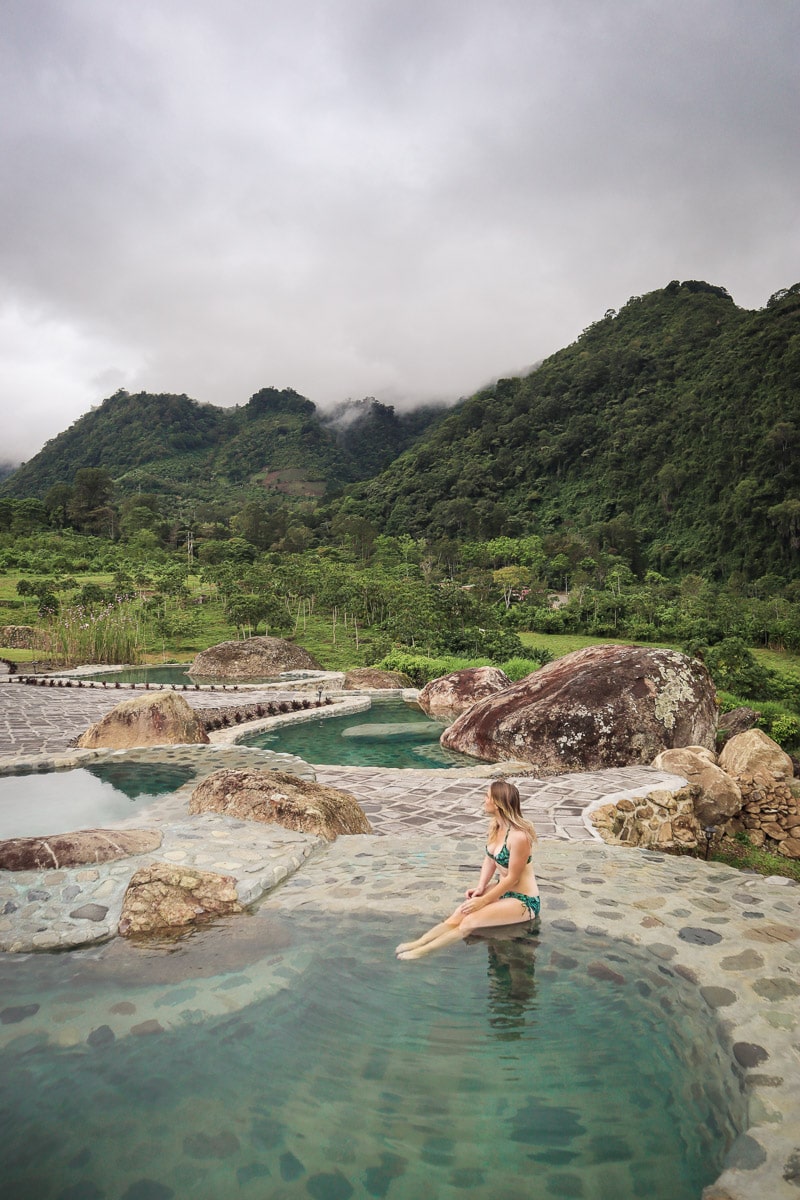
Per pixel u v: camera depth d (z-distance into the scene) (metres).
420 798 8.70
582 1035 3.26
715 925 4.47
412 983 3.75
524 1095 2.83
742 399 157.38
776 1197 2.27
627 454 173.38
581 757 11.45
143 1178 2.39
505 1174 2.41
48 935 4.33
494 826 4.80
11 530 109.81
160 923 4.50
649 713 11.68
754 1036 3.22
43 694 20.52
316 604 57.53
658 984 3.72
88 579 73.06
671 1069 3.00
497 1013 3.44
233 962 4.00
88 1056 3.10
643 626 54.88
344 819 7.01
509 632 39.62
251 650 32.88
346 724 16.36
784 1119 2.66
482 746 12.56
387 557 111.25
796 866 9.37
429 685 18.89
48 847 5.46
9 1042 3.20
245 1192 2.32
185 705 12.20
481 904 4.45
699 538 146.12
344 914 4.70
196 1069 3.00
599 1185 2.36
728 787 9.74
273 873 5.34
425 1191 2.33
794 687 34.00
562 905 4.84
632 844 8.09
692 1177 2.39
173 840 6.09
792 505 127.75
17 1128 2.64
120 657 37.34
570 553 126.75
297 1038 3.23
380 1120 2.70
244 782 7.21
